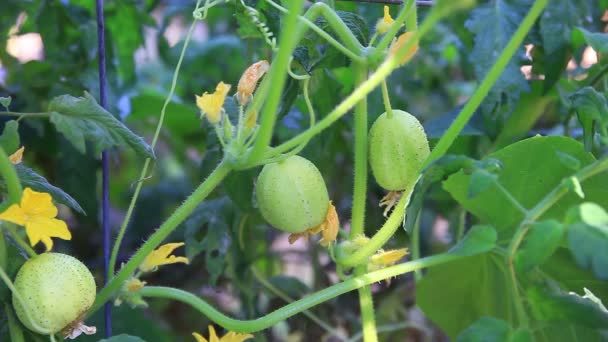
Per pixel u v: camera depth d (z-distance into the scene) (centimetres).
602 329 73
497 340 73
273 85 75
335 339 123
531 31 103
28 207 76
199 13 88
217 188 104
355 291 124
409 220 82
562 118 109
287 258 160
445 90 149
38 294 76
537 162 86
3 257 78
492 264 92
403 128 83
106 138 80
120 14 123
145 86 147
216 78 148
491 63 101
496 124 101
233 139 81
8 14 116
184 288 135
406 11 81
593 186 85
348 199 128
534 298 75
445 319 99
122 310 107
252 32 93
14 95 115
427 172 80
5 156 77
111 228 142
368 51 83
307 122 107
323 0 91
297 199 81
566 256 88
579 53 110
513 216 88
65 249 133
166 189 150
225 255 104
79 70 114
